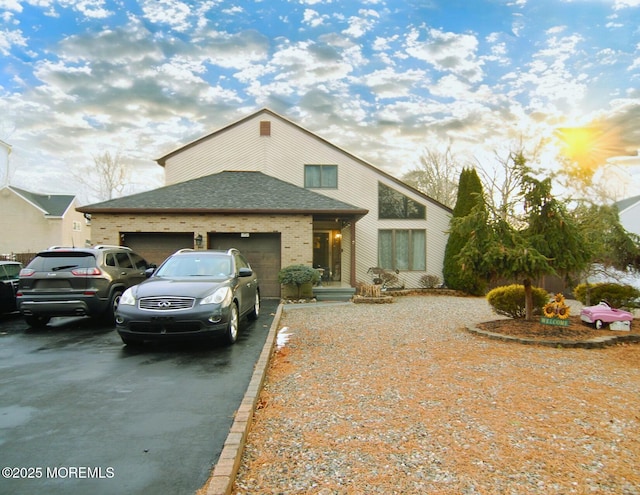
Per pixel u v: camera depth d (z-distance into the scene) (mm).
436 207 17234
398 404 4008
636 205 23984
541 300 8531
